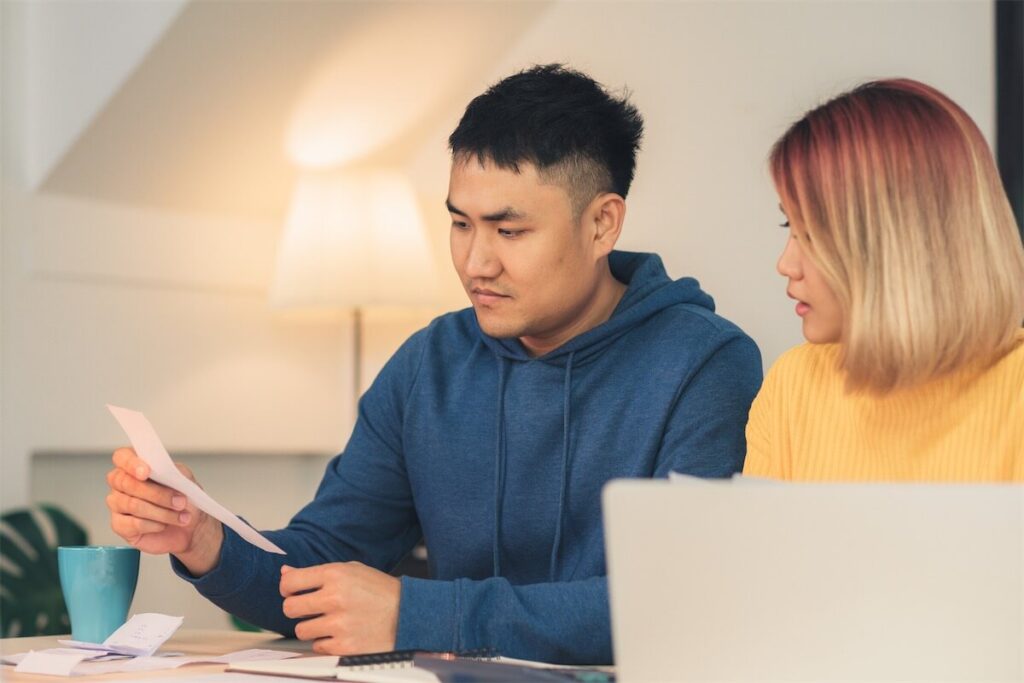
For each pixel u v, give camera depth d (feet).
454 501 5.21
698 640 2.50
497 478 5.08
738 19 9.48
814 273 3.84
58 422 9.51
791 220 3.86
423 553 9.29
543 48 10.35
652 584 2.51
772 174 3.93
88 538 9.42
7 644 4.49
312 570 4.07
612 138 4.88
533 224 4.71
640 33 9.92
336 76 9.86
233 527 4.15
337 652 4.01
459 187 4.75
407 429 5.39
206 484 10.64
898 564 2.50
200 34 8.95
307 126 10.11
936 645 2.50
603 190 4.87
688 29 9.70
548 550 5.02
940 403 3.90
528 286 4.77
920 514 2.50
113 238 9.82
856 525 2.50
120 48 9.04
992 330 3.63
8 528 9.08
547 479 5.02
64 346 9.56
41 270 9.46
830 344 4.36
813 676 2.50
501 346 5.19
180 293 10.19
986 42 8.46
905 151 3.64
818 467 4.21
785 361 4.50
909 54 8.79
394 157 10.78
